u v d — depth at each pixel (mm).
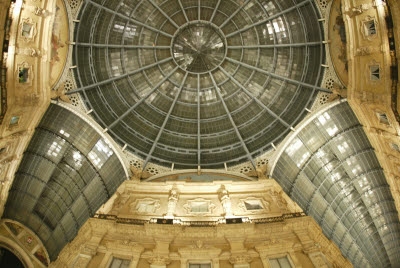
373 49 22812
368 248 32625
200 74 35594
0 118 20047
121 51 32562
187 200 25453
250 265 19328
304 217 21688
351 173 30438
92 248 19781
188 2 33406
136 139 32844
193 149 34000
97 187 30281
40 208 27281
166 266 19328
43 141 27219
